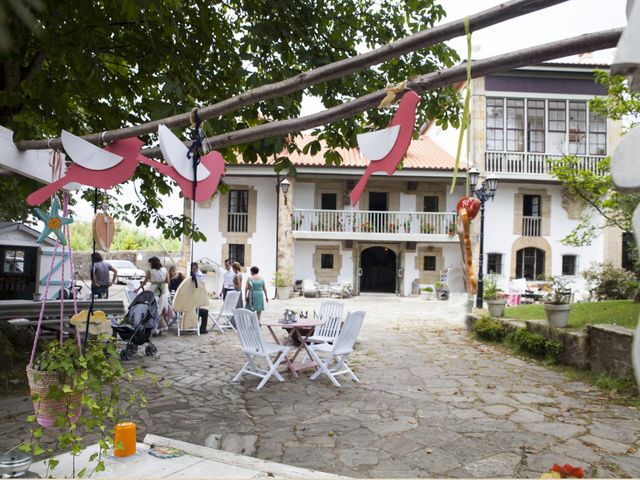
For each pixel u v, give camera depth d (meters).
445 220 20.64
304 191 21.03
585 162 19.28
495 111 19.56
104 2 4.39
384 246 21.47
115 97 5.98
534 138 19.61
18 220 11.81
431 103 5.41
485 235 20.34
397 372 7.12
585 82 19.58
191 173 2.30
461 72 1.69
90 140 2.61
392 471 3.67
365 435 4.45
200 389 6.00
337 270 21.23
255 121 5.13
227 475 2.50
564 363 7.48
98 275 9.79
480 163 19.38
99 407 2.44
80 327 2.71
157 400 5.46
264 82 4.93
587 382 6.59
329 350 6.76
